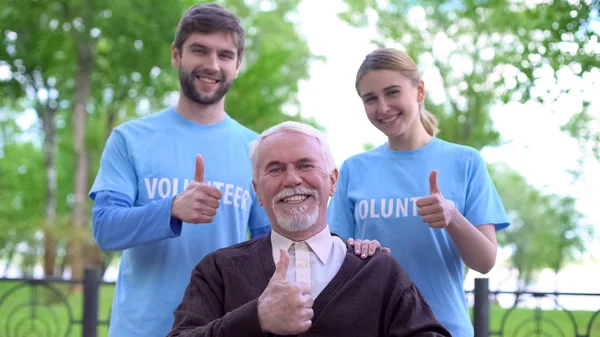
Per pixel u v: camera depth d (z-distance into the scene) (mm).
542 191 19125
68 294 11742
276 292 2205
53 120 20078
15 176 24344
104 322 5574
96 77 18953
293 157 2555
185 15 3166
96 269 5555
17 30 17422
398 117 3215
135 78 18359
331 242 2615
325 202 2604
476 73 14383
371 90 3205
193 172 3121
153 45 16953
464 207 3225
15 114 24219
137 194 3092
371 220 3256
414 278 3170
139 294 3020
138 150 3094
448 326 3131
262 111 15422
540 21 7062
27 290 13648
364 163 3398
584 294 5504
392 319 2480
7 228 19344
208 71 3096
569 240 20219
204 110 3195
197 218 2701
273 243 2605
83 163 18297
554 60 6770
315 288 2508
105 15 16641
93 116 21172
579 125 15508
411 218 3201
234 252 2617
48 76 19000
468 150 3291
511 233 23359
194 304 2520
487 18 13188
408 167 3287
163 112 3223
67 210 23938
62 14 16953
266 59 15625
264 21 20859
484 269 3031
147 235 2803
